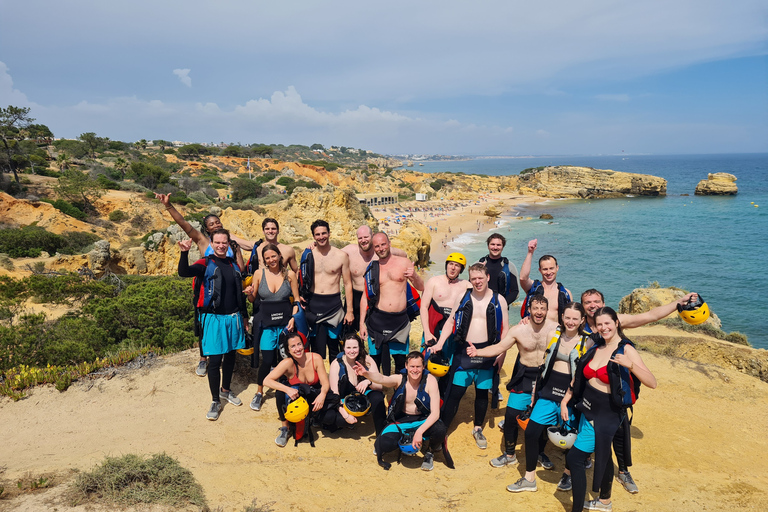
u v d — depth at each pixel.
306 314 6.55
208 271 6.04
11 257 32.53
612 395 4.20
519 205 131.50
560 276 53.97
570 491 4.86
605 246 72.38
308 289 6.44
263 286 6.26
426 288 6.25
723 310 39.94
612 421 4.29
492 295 5.84
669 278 52.19
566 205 128.75
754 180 196.50
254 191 86.00
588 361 4.35
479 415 5.88
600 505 4.46
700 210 111.00
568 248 71.06
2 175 55.56
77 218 47.06
